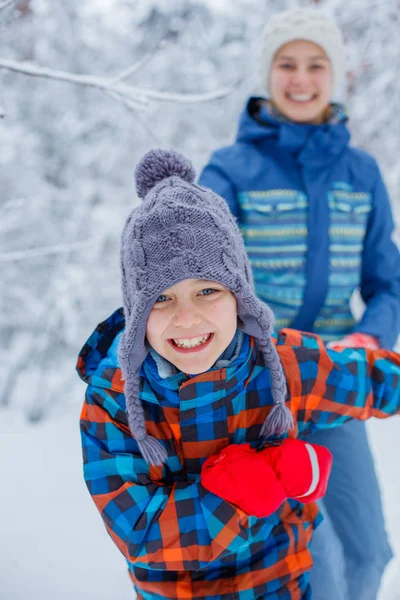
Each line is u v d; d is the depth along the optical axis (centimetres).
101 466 124
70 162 490
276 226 189
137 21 500
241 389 128
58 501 272
